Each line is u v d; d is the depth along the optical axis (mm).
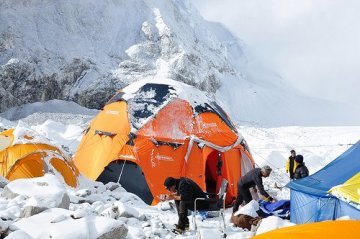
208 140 14125
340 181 9562
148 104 14695
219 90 74062
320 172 10375
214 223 9742
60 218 6586
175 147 13828
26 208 7148
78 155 15039
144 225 8273
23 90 53344
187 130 14188
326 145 29125
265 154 23609
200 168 13820
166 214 10484
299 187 9945
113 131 14336
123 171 13664
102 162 13953
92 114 50656
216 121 14812
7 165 11734
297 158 14258
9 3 61094
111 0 68562
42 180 8719
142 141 13844
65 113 45500
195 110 14695
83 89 56344
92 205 9148
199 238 7410
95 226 6273
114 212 8453
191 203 8828
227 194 14062
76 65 57969
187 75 64312
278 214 10195
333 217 9234
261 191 10305
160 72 61750
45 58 57406
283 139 36219
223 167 14328
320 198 9414
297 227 4258
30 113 49406
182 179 8984
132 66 61156
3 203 8023
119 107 14914
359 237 3906
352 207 8930
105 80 57688
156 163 13594
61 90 55750
